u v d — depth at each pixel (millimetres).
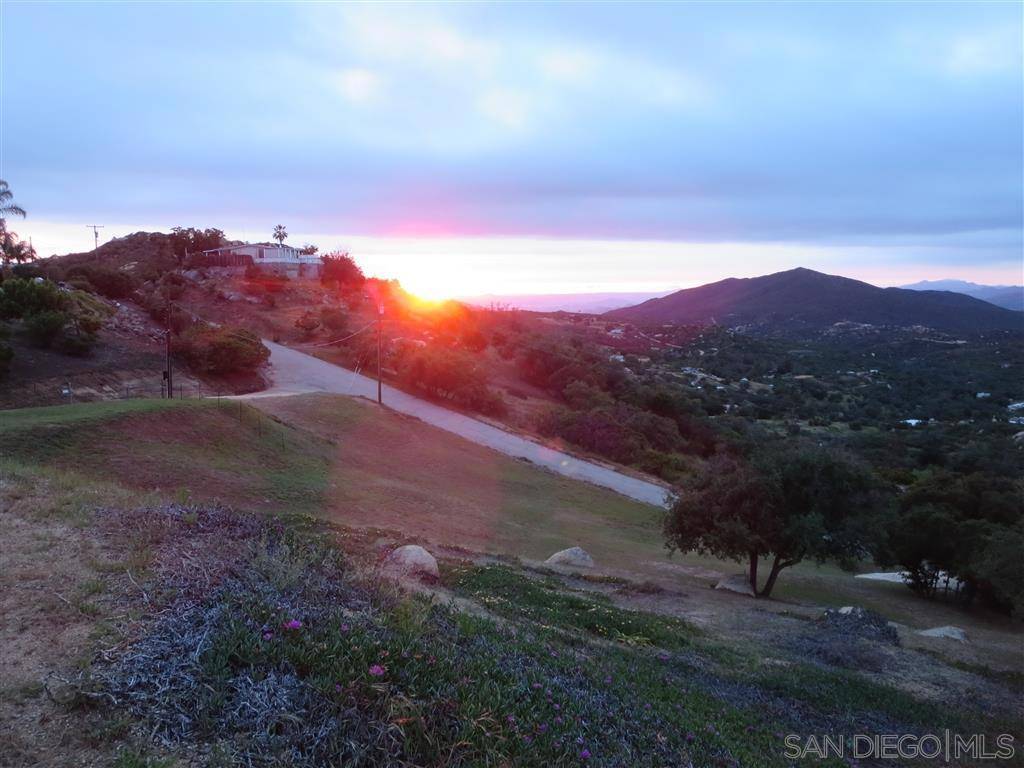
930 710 10008
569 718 4887
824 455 20547
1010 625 24797
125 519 7824
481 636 6664
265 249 105812
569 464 45562
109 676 4191
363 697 4152
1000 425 80500
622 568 23094
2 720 3785
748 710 7902
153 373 46531
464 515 27594
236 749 3637
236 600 5344
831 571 32375
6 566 6094
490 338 91125
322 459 31125
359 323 78750
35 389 38938
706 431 70250
